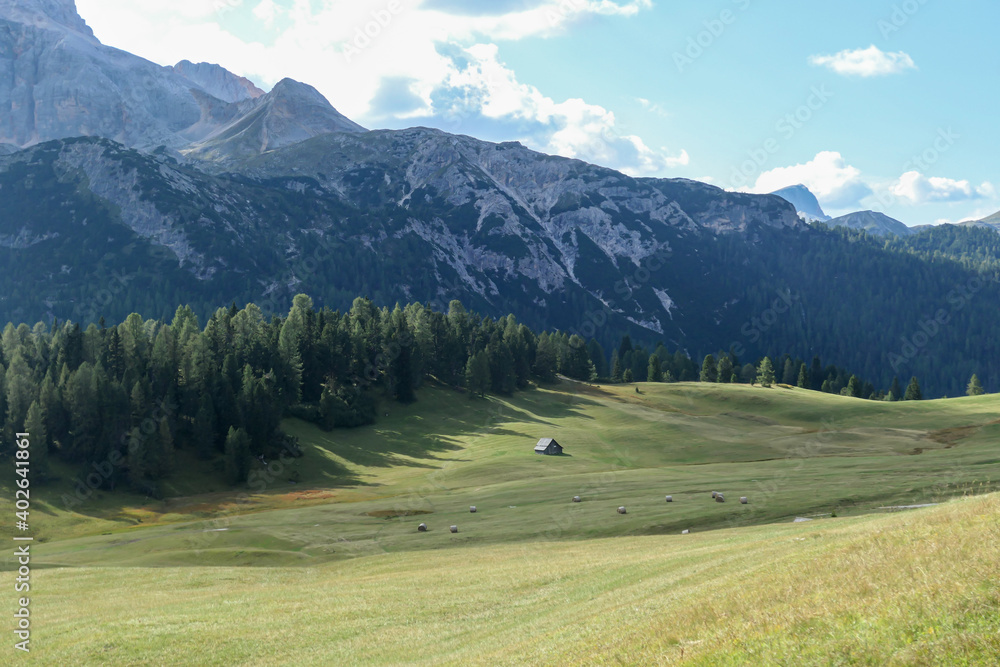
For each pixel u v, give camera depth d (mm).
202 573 48969
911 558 18391
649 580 30922
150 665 27672
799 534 36156
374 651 26953
